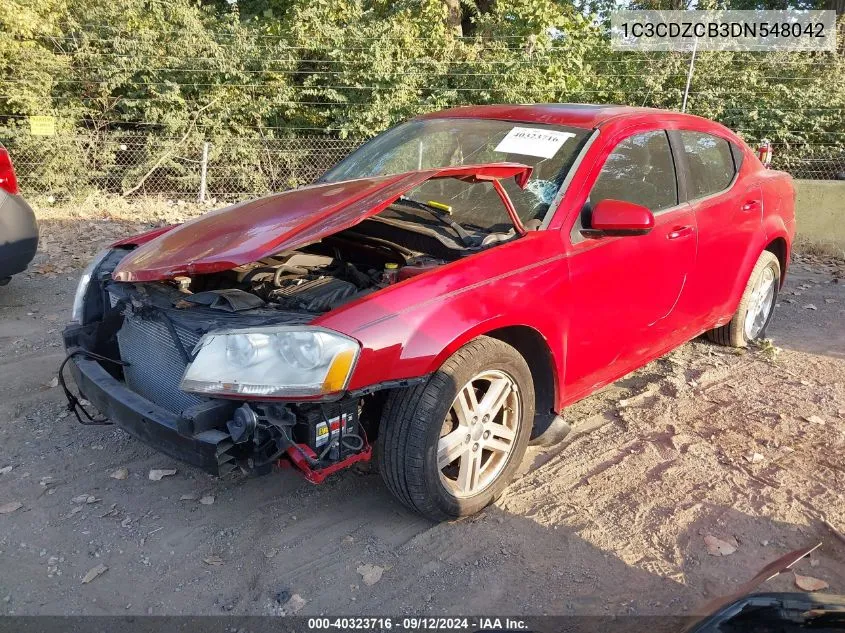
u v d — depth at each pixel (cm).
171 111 1060
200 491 342
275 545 306
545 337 329
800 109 1048
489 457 334
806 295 715
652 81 1089
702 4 1202
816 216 892
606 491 348
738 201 468
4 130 995
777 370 503
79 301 365
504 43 1123
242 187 1093
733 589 285
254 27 1209
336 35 1074
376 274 327
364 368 266
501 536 314
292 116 1109
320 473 274
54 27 1079
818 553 306
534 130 396
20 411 411
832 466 375
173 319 288
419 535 314
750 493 348
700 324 464
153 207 1010
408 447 288
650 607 276
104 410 303
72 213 959
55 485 344
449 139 414
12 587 279
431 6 1231
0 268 553
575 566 297
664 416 425
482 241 332
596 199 366
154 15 1103
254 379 262
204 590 280
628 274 373
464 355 296
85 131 1052
